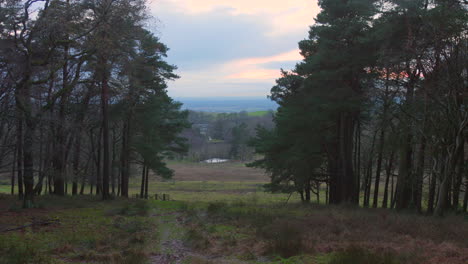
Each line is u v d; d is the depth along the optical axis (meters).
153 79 28.39
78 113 22.27
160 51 27.28
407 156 20.23
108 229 12.66
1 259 8.05
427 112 17.14
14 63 14.66
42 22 14.48
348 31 20.30
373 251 8.77
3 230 11.60
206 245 10.27
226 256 9.26
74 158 25.86
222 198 47.66
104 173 23.25
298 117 24.48
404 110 18.11
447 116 16.08
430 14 15.37
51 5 15.11
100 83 21.50
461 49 15.19
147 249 9.91
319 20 22.55
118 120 28.27
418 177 18.75
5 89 14.86
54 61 17.11
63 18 15.04
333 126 25.97
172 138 34.38
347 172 23.69
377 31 18.02
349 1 20.39
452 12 14.80
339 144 25.08
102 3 16.27
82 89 21.77
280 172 28.77
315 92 23.56
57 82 18.64
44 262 8.08
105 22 16.62
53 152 19.19
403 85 18.59
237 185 71.69
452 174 17.55
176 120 34.34
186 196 52.00
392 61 17.11
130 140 30.56
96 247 10.02
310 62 22.39
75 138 24.09
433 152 17.52
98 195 26.08
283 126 26.62
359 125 26.16
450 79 15.33
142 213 16.81
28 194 16.80
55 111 18.55
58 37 15.91
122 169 30.34
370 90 19.95
